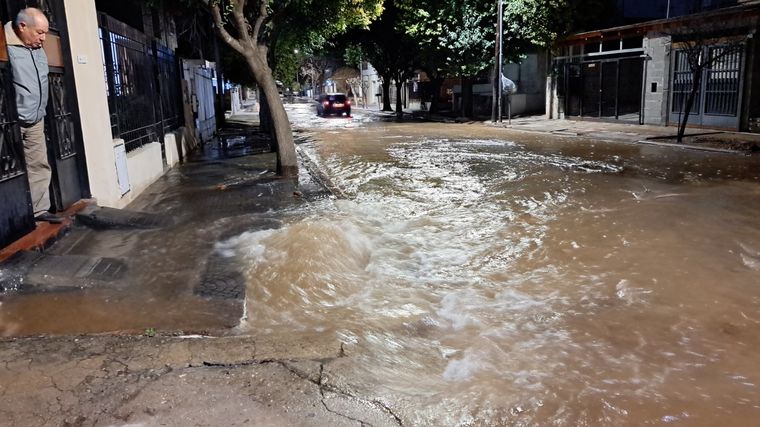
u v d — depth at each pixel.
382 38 35.41
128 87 10.36
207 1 10.62
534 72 30.20
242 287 5.20
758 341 4.25
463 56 26.86
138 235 6.88
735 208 8.24
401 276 5.76
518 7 24.56
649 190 9.73
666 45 20.09
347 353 3.88
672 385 3.63
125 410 3.01
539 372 3.79
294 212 8.27
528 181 10.83
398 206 8.94
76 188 7.61
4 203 5.48
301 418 3.01
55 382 3.26
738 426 3.19
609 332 4.41
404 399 3.31
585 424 3.19
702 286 5.32
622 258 6.17
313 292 5.18
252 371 3.49
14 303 4.68
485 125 25.88
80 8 7.59
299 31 16.80
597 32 22.78
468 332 4.45
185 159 15.13
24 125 5.94
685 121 16.25
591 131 20.39
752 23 16.58
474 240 7.01
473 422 3.16
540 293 5.26
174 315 4.55
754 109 17.73
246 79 29.72
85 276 5.19
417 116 35.38
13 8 5.85
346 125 28.16
